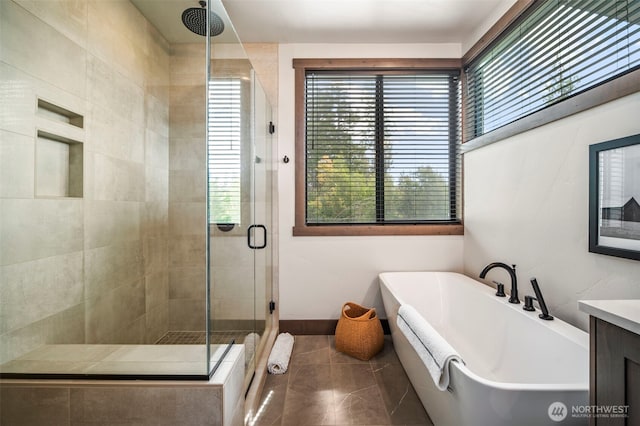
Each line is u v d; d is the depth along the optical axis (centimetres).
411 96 260
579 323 145
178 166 186
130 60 185
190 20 175
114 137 173
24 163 125
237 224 160
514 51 194
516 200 190
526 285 181
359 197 262
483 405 104
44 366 115
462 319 216
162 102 188
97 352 124
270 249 253
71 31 148
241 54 172
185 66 189
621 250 121
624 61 123
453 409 122
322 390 177
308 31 241
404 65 256
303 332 258
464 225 255
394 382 184
